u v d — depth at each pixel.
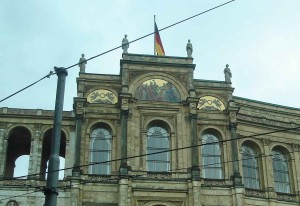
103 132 61.62
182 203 57.03
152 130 61.91
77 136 59.06
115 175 57.69
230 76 66.25
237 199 57.97
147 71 63.78
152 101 61.94
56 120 22.67
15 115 62.81
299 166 67.50
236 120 63.66
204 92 64.88
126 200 55.34
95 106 61.81
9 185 58.47
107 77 63.78
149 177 57.81
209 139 63.22
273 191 63.53
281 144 67.81
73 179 56.19
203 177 60.78
